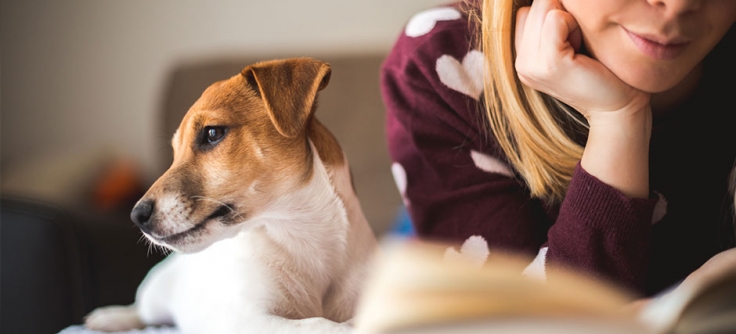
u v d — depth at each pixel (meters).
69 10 3.24
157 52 3.22
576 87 1.07
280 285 1.21
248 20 3.13
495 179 1.34
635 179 1.09
